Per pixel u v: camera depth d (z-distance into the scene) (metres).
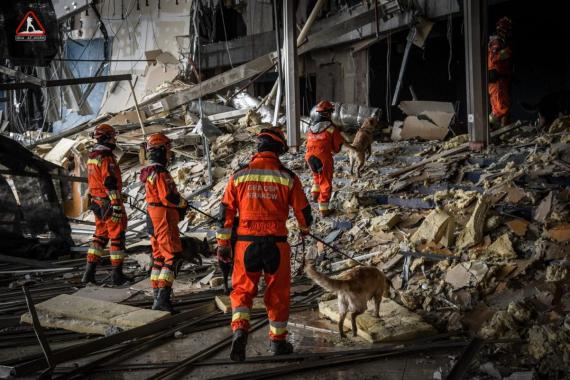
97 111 20.81
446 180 8.75
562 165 7.79
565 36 15.80
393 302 6.09
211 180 12.23
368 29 14.97
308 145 8.69
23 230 9.54
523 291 5.78
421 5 13.51
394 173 9.49
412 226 7.74
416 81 17.19
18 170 9.48
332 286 5.14
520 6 15.76
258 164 4.82
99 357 5.07
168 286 6.20
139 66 20.52
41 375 4.59
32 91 21.98
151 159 6.33
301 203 4.85
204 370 4.81
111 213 7.44
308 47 14.57
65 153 14.47
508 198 7.37
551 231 6.36
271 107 15.53
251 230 4.70
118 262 7.50
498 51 11.23
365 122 9.94
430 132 12.09
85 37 20.86
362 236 8.00
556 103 10.57
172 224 6.26
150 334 5.56
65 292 7.29
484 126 9.46
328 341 5.34
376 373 4.64
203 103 16.41
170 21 20.34
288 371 4.66
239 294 4.70
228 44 19.47
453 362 4.74
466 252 6.68
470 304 5.83
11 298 7.02
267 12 19.11
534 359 4.72
